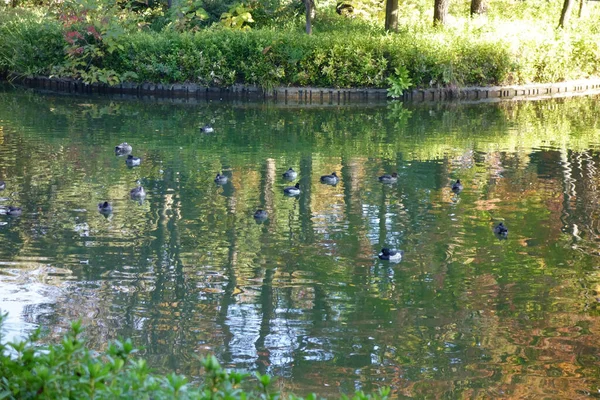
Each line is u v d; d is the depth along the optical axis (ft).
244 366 26.78
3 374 14.24
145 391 13.39
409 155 60.95
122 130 69.82
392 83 91.30
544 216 44.75
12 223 41.91
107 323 29.81
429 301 32.76
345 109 84.23
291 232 41.55
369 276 35.50
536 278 35.42
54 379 13.19
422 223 43.32
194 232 41.27
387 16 102.01
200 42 91.86
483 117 80.28
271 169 55.83
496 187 51.29
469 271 36.24
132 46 91.81
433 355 27.94
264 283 34.40
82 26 93.40
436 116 80.53
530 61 98.53
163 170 54.85
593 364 27.27
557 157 60.49
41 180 51.29
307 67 91.09
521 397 24.98
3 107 80.89
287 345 28.48
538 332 29.86
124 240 39.68
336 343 28.78
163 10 118.62
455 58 93.09
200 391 13.98
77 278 34.40
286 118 77.82
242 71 91.15
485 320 30.89
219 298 32.65
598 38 107.34
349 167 56.75
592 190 50.67
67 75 93.40
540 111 84.79
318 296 33.12
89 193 48.37
